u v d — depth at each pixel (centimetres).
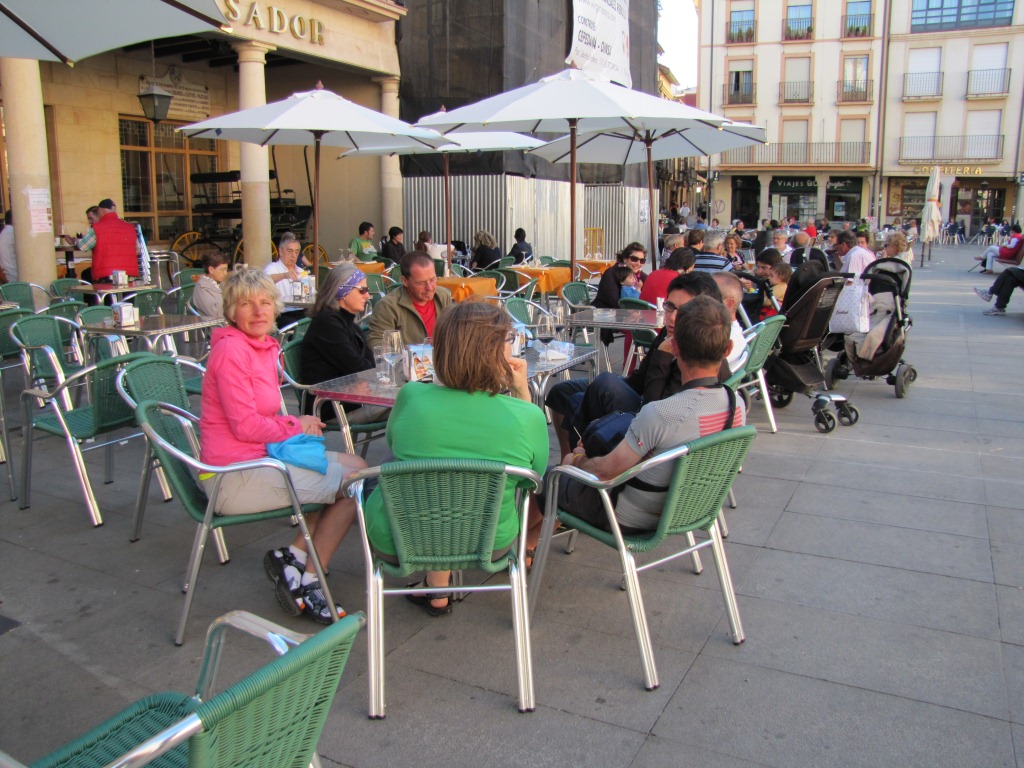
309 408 454
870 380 766
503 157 1476
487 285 898
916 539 407
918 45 3878
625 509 301
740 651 308
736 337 460
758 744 255
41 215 930
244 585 363
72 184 1298
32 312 602
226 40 1151
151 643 315
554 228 1716
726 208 4303
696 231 915
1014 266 1292
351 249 1284
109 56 1337
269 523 432
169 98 1120
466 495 263
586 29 1708
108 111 1347
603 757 250
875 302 688
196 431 430
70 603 345
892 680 288
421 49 1466
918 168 3972
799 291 620
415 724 266
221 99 1548
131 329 580
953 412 655
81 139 1308
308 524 350
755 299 693
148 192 1438
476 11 1439
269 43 1147
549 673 295
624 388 399
